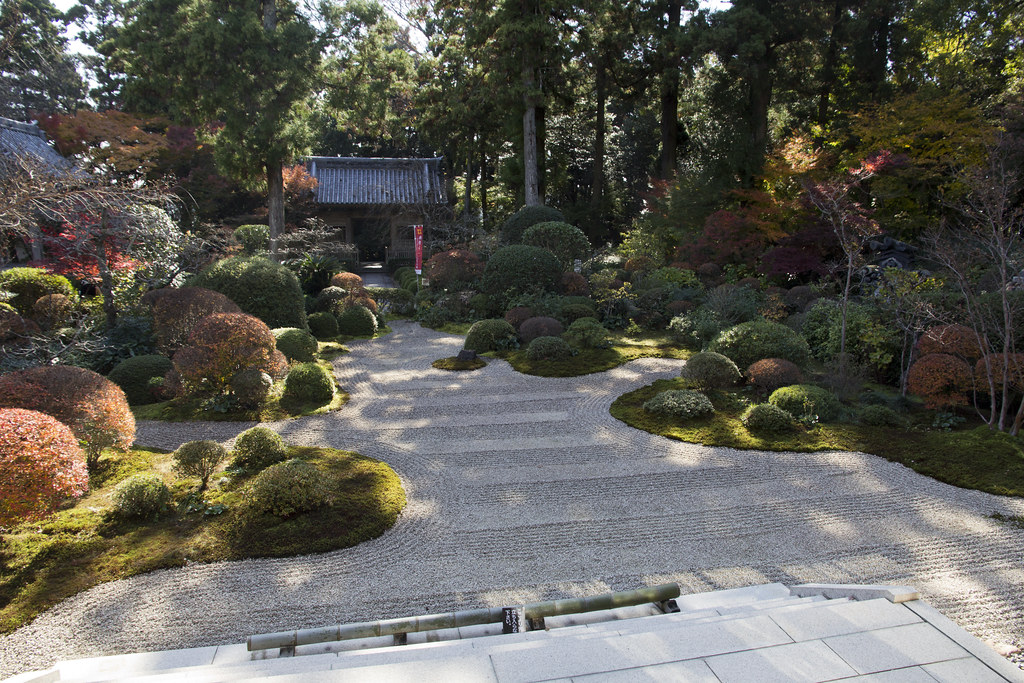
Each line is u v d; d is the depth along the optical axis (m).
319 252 21.23
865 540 5.53
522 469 7.23
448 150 27.95
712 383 9.67
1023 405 7.66
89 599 4.49
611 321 14.95
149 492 5.63
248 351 8.97
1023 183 13.55
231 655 3.72
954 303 10.25
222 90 17.03
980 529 5.72
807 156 17.06
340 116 21.58
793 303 14.32
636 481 6.88
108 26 27.00
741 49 20.75
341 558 5.18
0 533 5.20
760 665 2.80
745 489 6.65
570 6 20.48
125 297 11.87
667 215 20.86
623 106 28.62
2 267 13.10
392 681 2.66
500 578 4.93
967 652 2.93
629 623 3.55
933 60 20.92
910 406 9.05
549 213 19.77
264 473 5.93
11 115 20.81
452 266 18.08
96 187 9.83
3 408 5.89
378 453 7.70
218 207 24.28
